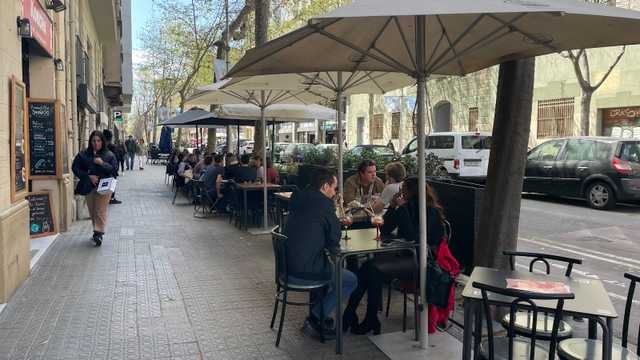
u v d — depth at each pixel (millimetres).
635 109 19078
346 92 8516
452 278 4254
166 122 17469
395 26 4059
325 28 3865
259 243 8531
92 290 5852
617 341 4645
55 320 4934
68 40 10727
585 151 13172
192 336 4594
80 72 14234
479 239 5043
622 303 5801
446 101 28203
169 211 12391
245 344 4438
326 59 4734
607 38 3770
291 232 4461
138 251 7832
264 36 13062
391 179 6652
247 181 10523
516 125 4789
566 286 3137
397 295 5895
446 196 6180
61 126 8992
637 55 18750
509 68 4766
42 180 8828
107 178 8117
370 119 33781
